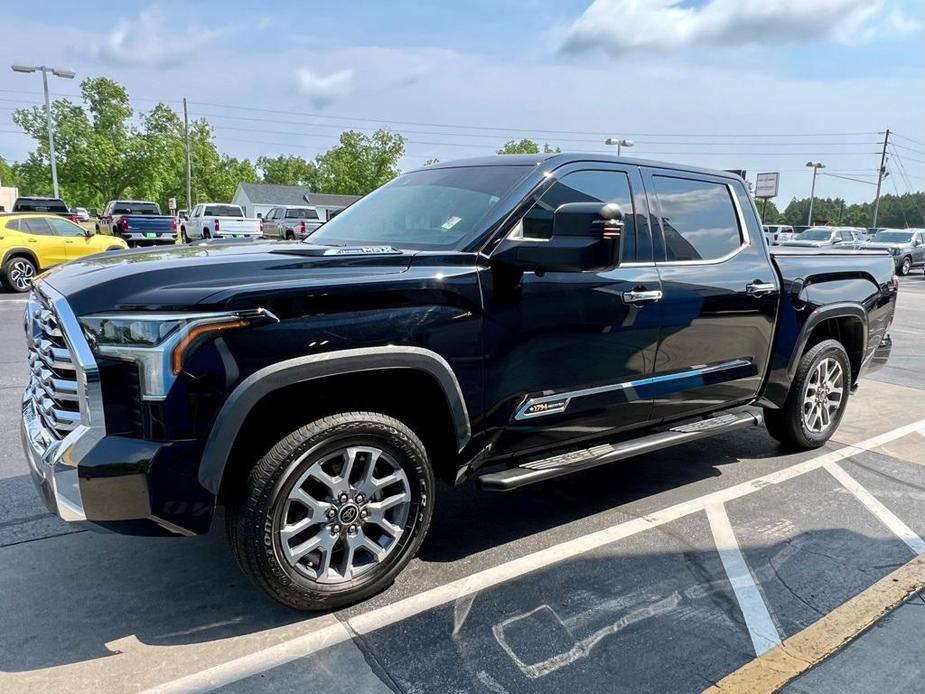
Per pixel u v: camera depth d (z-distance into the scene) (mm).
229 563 3242
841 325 5145
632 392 3613
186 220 32125
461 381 2943
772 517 3855
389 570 2934
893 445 5207
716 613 2881
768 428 5027
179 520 2424
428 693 2361
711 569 3256
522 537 3572
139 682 2393
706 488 4289
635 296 3490
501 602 2934
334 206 70562
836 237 26781
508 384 3105
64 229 15641
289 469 2578
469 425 3016
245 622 2764
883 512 3936
